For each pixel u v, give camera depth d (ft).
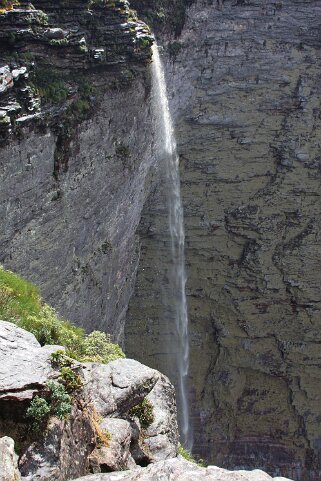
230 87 136.87
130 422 36.45
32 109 70.18
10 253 70.54
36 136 72.84
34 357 29.99
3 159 66.18
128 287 129.29
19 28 69.72
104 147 94.38
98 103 88.17
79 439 30.01
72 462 28.60
